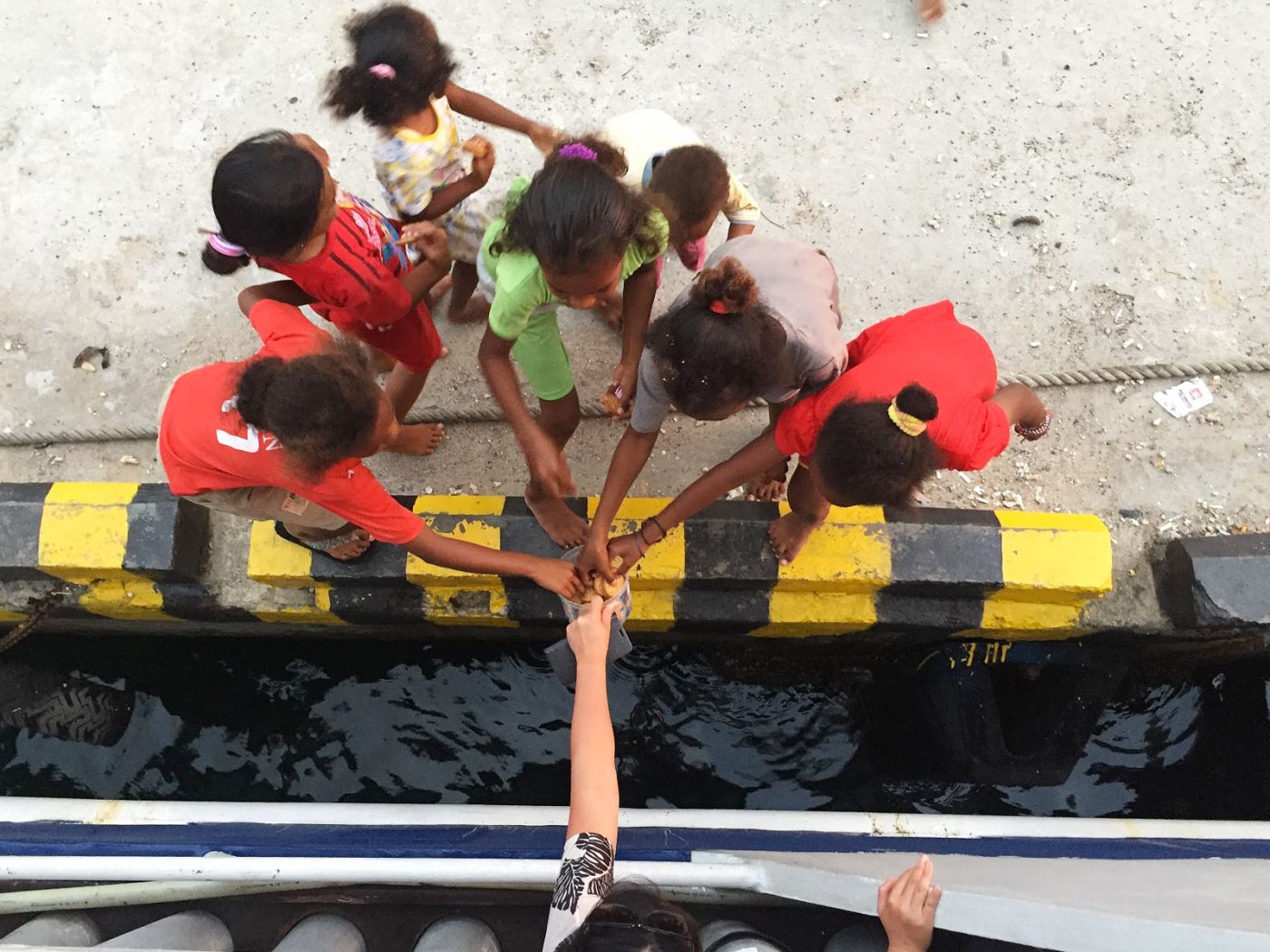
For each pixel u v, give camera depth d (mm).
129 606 2934
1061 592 2777
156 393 3287
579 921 1593
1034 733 3150
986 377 2234
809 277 2236
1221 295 3318
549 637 3273
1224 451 3127
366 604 2908
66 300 3389
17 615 2988
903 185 3490
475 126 3555
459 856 2102
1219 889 1662
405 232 2406
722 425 3193
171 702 3510
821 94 3609
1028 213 3439
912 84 3617
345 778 3475
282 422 1809
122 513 2775
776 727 3504
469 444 3189
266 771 3479
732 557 2771
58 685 3381
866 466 1840
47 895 2068
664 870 1983
